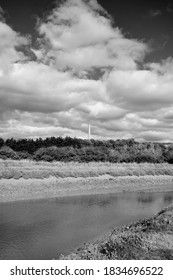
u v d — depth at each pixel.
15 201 31.84
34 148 83.44
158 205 33.31
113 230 21.06
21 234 19.42
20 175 41.47
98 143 99.75
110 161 77.38
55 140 91.69
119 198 37.94
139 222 21.81
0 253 15.69
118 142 107.12
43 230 20.61
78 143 93.38
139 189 48.25
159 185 54.72
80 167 58.81
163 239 15.07
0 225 21.66
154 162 84.81
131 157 82.38
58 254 15.73
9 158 66.56
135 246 14.13
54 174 46.50
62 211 27.80
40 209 28.33
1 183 37.22
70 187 42.78
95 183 47.81
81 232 20.36
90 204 32.47
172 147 107.12
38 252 16.00
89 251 15.04
